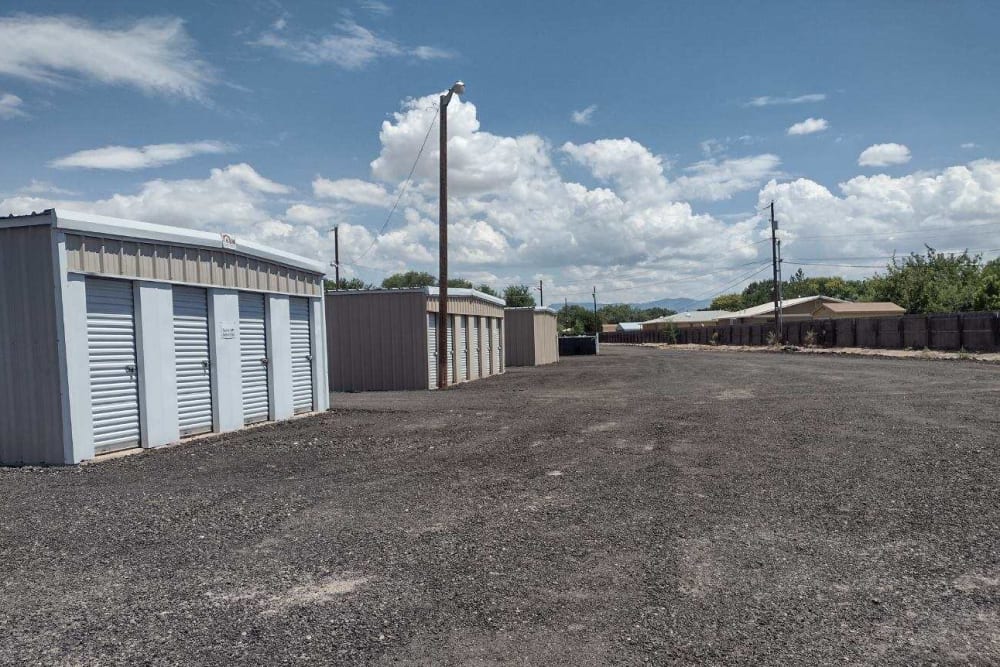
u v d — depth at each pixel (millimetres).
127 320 10602
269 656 3670
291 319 15297
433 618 4133
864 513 6281
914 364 27516
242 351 13523
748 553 5242
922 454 8922
